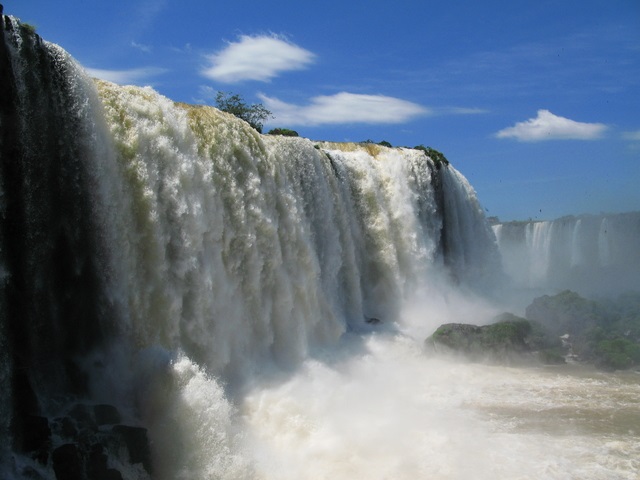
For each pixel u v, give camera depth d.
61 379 17.34
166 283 20.66
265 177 25.88
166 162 21.27
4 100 16.17
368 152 38.97
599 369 27.88
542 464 17.62
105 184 18.98
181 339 21.11
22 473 14.03
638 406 22.61
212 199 22.88
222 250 23.45
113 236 19.11
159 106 21.75
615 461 17.81
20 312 16.53
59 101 17.91
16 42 16.75
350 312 32.06
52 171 17.64
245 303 24.16
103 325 18.73
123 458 15.61
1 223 15.98
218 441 17.33
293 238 26.73
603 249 50.06
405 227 36.88
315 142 38.56
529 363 28.73
